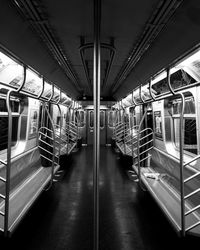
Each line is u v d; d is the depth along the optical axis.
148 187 3.44
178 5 1.46
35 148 4.35
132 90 4.53
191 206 2.66
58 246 2.29
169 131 3.84
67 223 2.81
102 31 2.05
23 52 1.92
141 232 2.60
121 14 1.67
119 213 3.14
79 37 2.22
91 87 6.73
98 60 1.18
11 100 3.41
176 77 2.87
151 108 4.78
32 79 3.27
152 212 3.18
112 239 2.45
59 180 4.86
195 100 2.54
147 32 2.04
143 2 1.46
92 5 1.52
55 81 3.57
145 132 5.00
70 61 3.33
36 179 3.78
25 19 1.68
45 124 4.84
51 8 1.56
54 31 2.04
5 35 1.53
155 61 2.31
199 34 1.42
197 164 2.62
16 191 3.13
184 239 2.37
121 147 7.37
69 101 7.83
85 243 2.35
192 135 2.93
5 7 1.35
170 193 3.17
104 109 11.27
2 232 1.90
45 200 3.63
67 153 6.15
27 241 2.38
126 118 7.70
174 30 1.63
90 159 7.50
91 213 3.12
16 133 3.77
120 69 4.01
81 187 4.37
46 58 2.55
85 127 11.29
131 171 5.77
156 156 4.51
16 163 3.31
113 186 4.46
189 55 1.79
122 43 2.42
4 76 2.53
